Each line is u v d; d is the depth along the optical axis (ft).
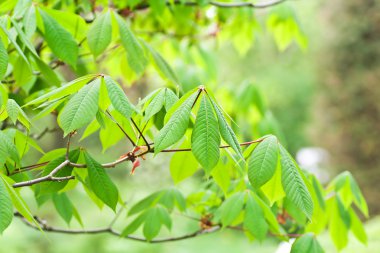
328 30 33.27
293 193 4.10
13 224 17.16
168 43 8.31
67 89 4.20
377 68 31.50
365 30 31.86
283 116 40.34
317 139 32.83
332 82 32.35
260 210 5.08
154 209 5.53
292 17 7.57
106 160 24.09
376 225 10.51
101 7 6.68
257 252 17.74
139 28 7.86
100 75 4.19
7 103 4.24
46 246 17.10
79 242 17.03
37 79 5.86
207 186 6.14
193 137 3.96
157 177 23.95
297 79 40.29
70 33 5.02
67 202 5.59
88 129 4.65
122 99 4.13
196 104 4.12
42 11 5.01
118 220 17.99
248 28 8.08
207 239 21.39
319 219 5.51
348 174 5.56
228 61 40.83
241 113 7.11
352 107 31.50
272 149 4.17
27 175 4.99
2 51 4.26
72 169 4.59
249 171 4.15
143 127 4.46
